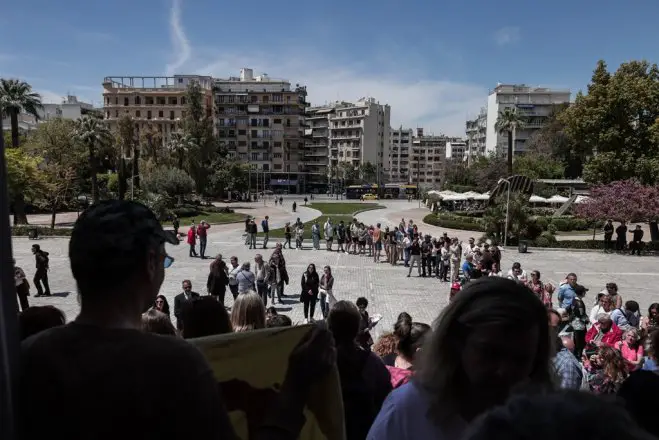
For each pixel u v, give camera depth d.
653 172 34.06
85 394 1.28
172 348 1.38
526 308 1.66
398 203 99.50
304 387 1.75
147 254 1.56
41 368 1.33
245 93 128.88
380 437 1.91
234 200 98.31
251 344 1.85
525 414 0.99
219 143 102.81
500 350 1.62
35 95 48.84
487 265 18.23
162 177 60.56
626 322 9.44
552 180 69.00
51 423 1.29
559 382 1.81
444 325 1.80
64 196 44.31
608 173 36.31
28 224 43.94
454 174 92.25
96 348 1.35
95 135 51.28
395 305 17.89
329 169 149.75
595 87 36.69
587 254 30.89
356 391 3.28
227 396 1.82
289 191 130.38
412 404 1.86
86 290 1.49
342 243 31.80
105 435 1.26
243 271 14.73
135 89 116.25
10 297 1.25
